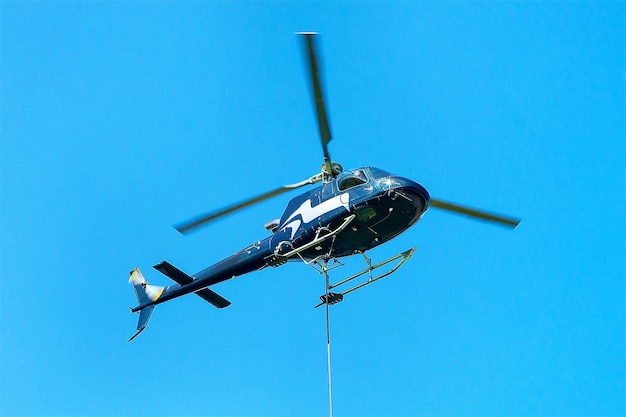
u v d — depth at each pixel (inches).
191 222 2714.1
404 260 2672.2
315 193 2736.2
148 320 3410.4
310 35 2149.4
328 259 2758.4
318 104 2374.5
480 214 2714.1
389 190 2482.8
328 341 2608.3
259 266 2918.3
